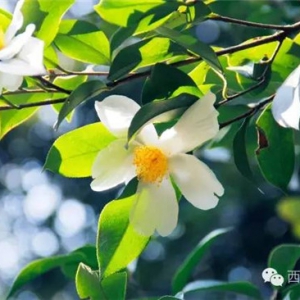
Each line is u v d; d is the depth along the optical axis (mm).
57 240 3945
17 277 1017
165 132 852
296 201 1833
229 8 1345
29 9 894
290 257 999
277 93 798
